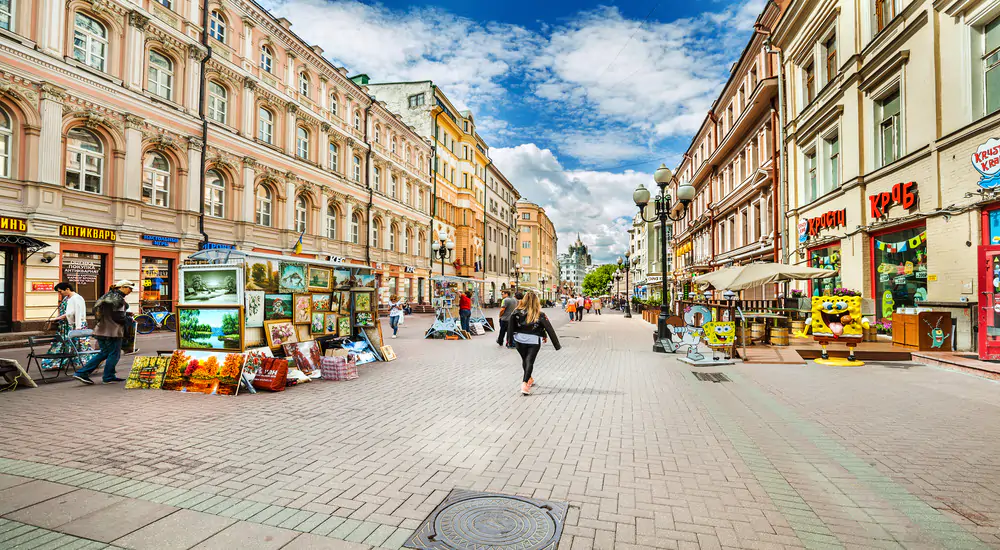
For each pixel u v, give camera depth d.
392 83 44.31
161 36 18.53
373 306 10.81
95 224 16.17
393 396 6.89
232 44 21.83
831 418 5.60
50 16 15.02
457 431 5.10
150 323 16.94
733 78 24.70
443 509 3.22
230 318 7.26
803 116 17.31
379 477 3.79
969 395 6.66
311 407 6.17
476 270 51.72
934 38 10.66
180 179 19.33
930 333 9.94
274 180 24.16
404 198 38.41
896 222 11.86
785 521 3.08
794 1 16.97
